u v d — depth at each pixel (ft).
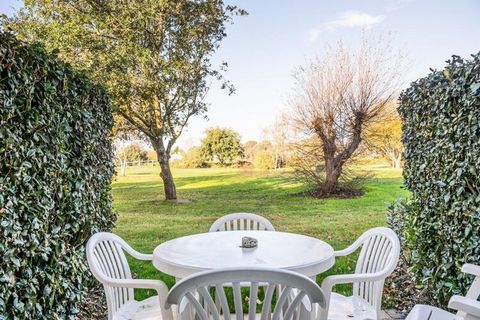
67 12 25.25
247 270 4.98
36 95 7.45
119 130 29.32
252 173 31.30
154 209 27.53
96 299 11.45
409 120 11.27
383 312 10.71
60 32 24.14
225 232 9.79
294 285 5.00
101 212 12.16
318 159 28.35
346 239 19.98
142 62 24.57
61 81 8.71
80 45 24.25
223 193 31.35
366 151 27.55
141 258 9.01
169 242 8.75
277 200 28.73
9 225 6.35
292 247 8.16
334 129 27.66
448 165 8.64
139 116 27.55
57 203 8.56
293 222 23.44
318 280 14.08
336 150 27.81
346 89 27.40
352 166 27.84
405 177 11.85
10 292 6.51
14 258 6.50
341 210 25.49
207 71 28.37
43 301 7.82
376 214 24.43
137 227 23.03
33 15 25.64
